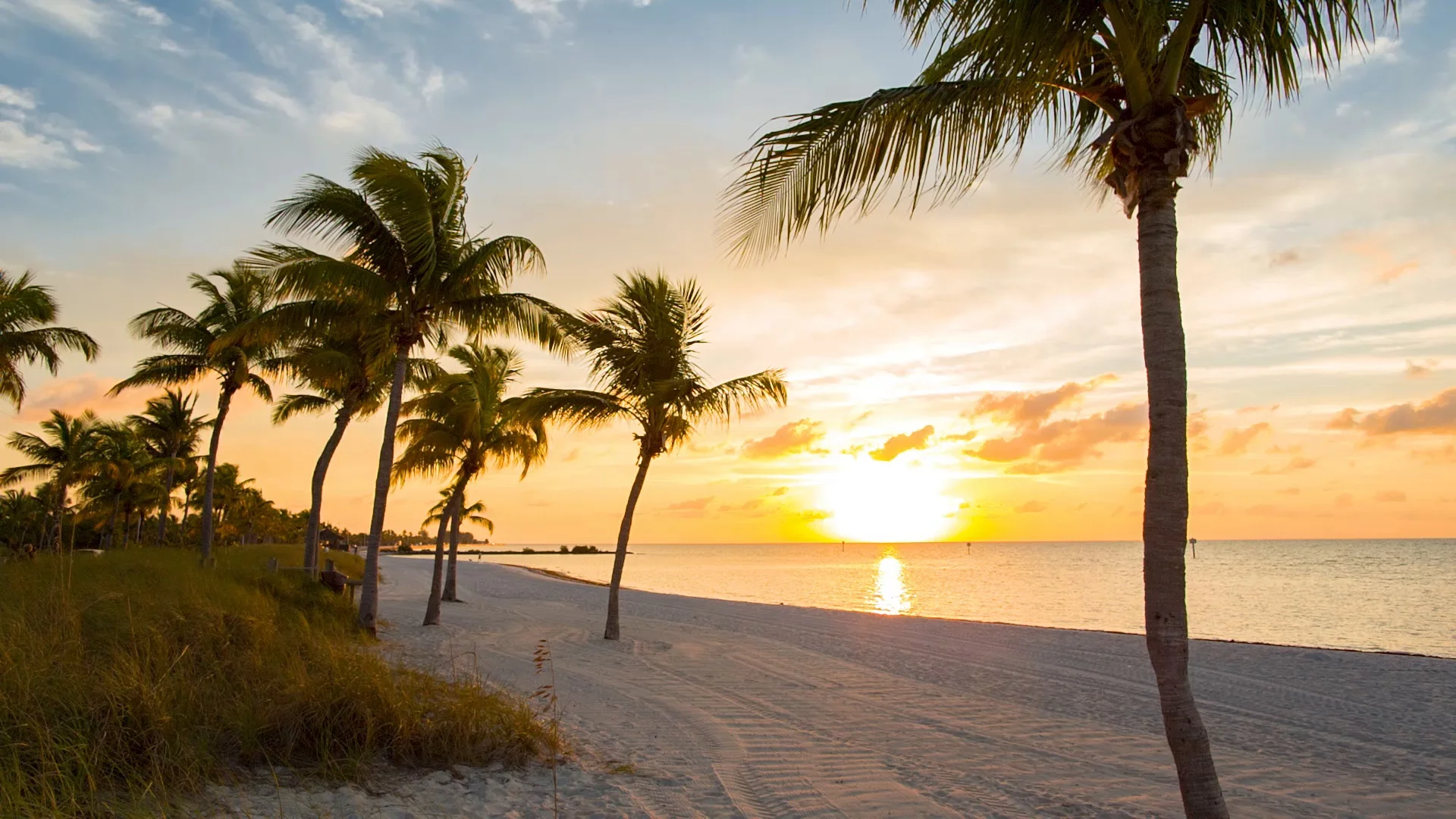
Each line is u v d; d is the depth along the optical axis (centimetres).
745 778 618
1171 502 388
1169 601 385
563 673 1077
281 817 435
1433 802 616
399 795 510
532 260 1418
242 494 6338
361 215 1351
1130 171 420
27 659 564
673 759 662
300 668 637
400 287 1402
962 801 582
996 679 1143
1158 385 398
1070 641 1588
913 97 442
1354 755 760
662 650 1367
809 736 773
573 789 557
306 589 1430
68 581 842
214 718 553
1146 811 567
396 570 5447
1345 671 1232
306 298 1372
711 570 7962
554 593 2966
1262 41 442
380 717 589
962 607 3081
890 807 562
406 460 1953
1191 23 410
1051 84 452
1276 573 5572
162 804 432
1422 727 873
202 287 2200
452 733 607
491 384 1919
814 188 468
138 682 540
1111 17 411
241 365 2205
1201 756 373
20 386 2111
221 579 1277
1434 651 1792
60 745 447
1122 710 937
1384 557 9194
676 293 1549
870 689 1041
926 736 790
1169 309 400
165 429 3222
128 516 4609
